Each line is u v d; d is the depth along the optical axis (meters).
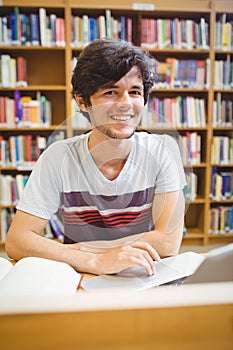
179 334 0.24
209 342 0.25
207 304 0.24
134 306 0.24
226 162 3.20
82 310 0.24
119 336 0.24
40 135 3.16
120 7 2.92
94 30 2.92
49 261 0.73
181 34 3.01
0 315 0.23
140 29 3.01
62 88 2.95
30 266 0.69
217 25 3.05
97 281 0.71
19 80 2.91
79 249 0.84
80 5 2.87
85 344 0.24
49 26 2.87
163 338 0.24
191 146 3.15
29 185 0.94
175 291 0.25
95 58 0.77
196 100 3.09
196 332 0.25
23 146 2.95
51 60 3.13
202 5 3.02
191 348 0.25
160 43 3.00
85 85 0.77
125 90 0.76
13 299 0.24
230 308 0.24
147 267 0.73
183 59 3.25
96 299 0.24
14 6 2.85
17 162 2.96
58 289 0.62
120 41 0.83
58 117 3.19
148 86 0.84
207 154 3.17
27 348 0.24
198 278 0.40
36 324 0.24
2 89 2.92
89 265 0.79
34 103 2.92
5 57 2.85
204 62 3.06
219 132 3.38
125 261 0.75
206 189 3.20
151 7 2.93
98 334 0.24
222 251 0.39
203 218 3.25
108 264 0.76
